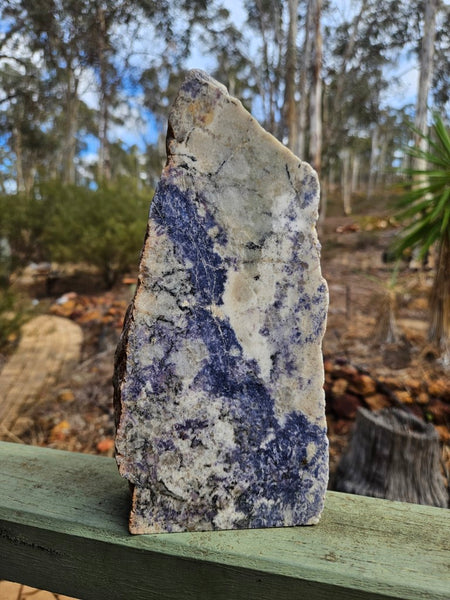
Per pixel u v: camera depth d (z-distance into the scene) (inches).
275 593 30.3
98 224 292.7
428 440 78.5
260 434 33.6
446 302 141.0
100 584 33.4
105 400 126.8
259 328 33.4
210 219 32.5
